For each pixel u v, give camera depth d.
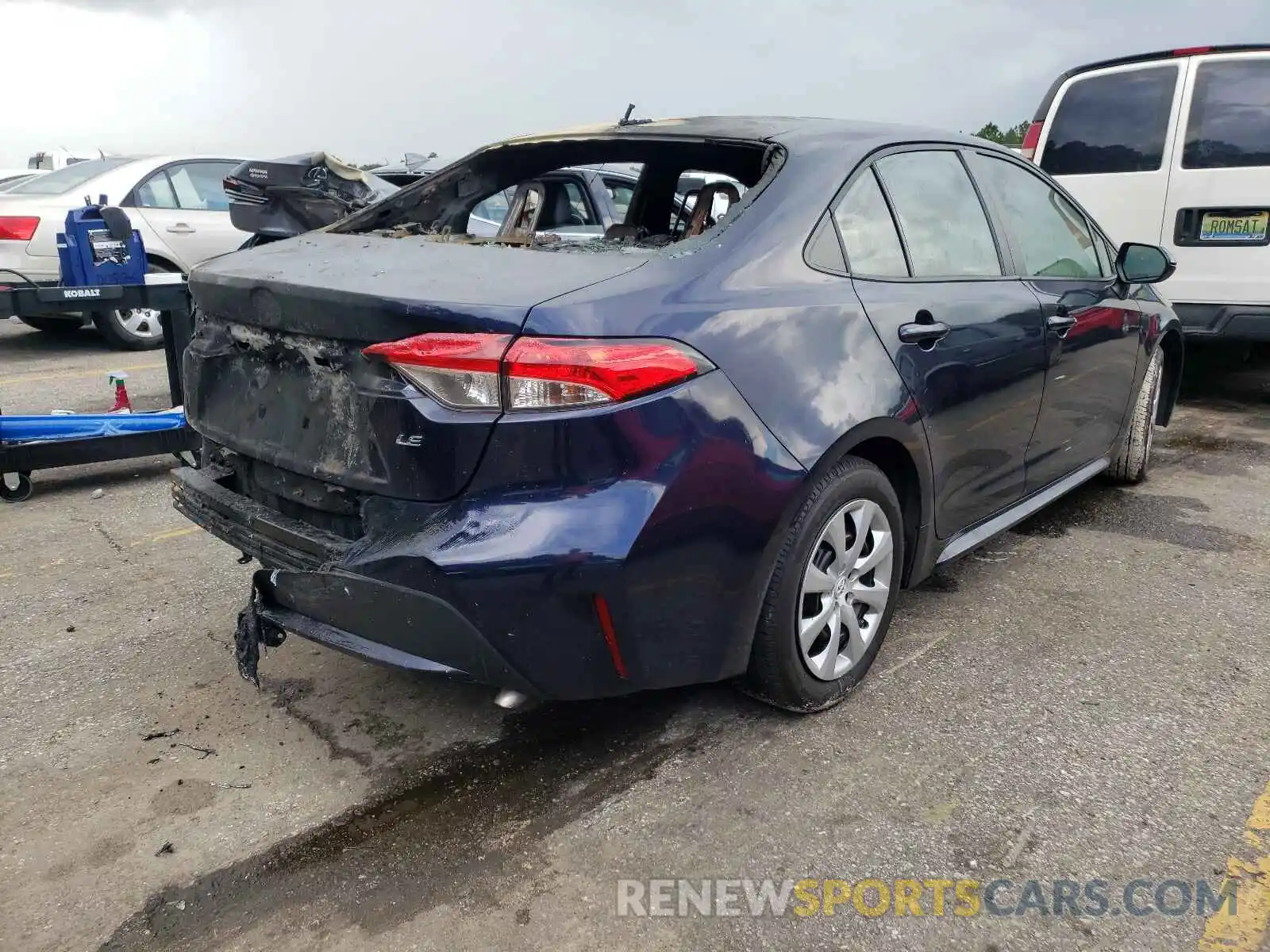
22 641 3.33
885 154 3.06
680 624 2.33
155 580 3.85
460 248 2.68
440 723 2.84
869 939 2.04
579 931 2.06
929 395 2.89
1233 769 2.61
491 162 3.63
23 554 4.11
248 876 2.22
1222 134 5.86
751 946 2.02
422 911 2.12
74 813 2.43
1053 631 3.40
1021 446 3.56
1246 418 6.40
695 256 2.46
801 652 2.68
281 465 2.55
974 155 3.50
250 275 2.59
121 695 2.99
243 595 3.71
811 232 2.70
